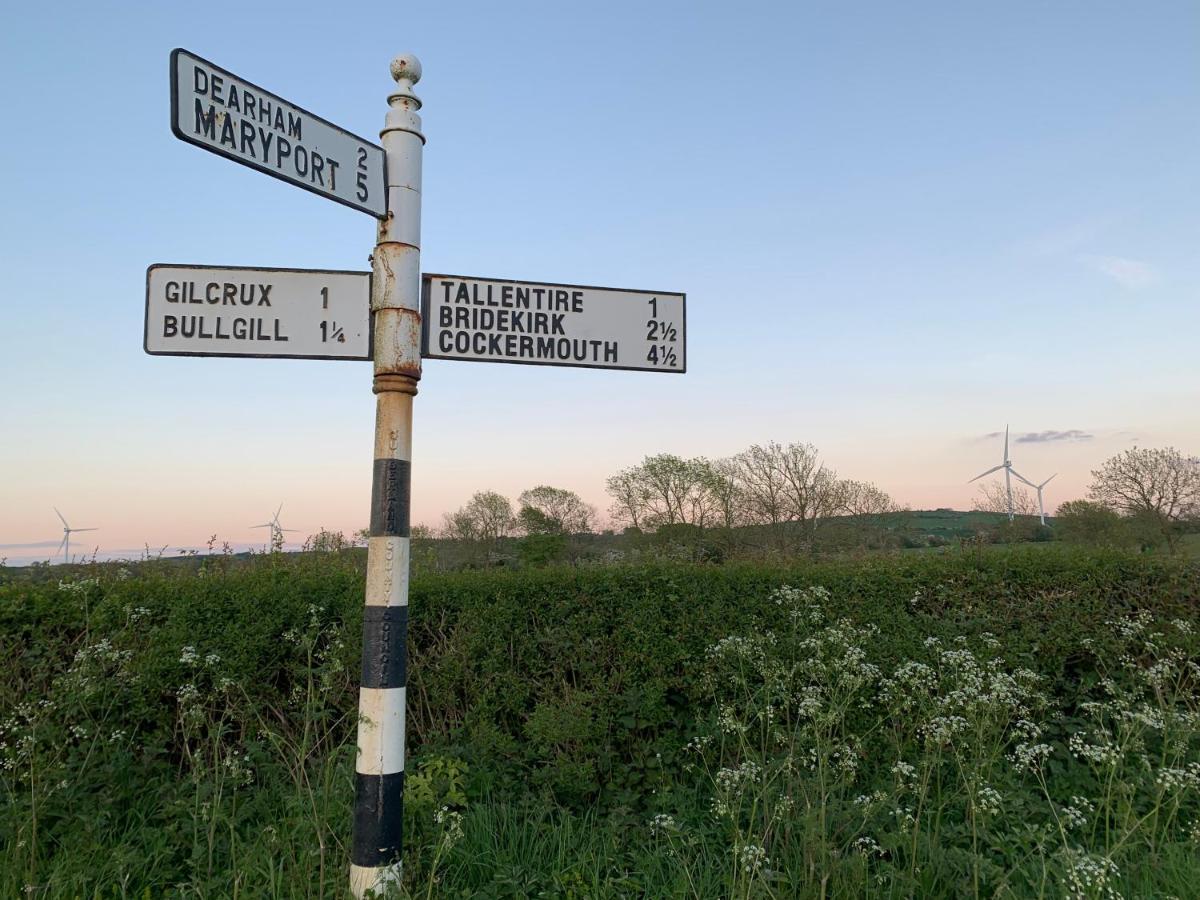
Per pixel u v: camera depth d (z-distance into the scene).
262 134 2.87
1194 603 5.83
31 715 4.16
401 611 3.09
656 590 5.49
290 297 3.27
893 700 4.63
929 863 3.62
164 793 4.16
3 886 3.26
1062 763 5.10
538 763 4.79
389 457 3.14
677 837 4.00
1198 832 3.73
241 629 4.88
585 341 3.68
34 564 5.43
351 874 2.98
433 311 3.43
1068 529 23.95
